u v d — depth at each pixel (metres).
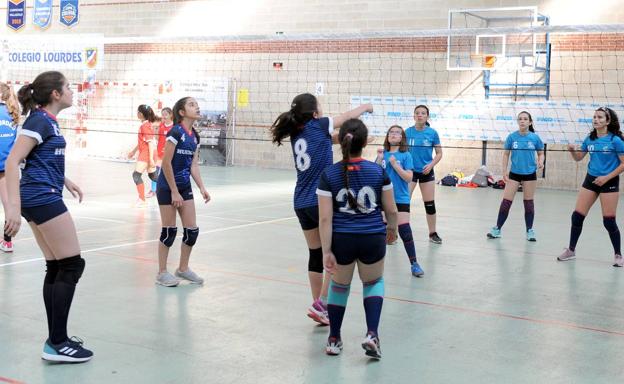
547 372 3.97
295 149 4.73
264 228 9.21
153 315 4.97
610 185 7.10
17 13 22.94
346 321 4.97
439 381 3.79
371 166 4.07
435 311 5.29
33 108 3.94
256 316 5.02
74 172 16.80
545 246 8.36
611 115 7.04
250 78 20.17
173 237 5.85
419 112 8.20
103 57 21.81
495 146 17.11
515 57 16.70
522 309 5.39
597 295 5.90
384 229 4.14
